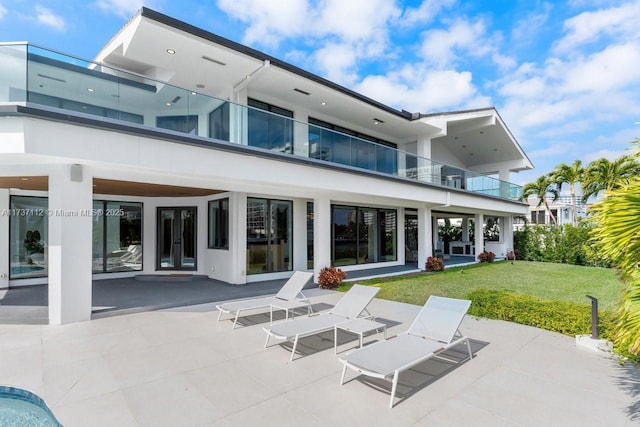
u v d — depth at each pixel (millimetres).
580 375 4629
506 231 23375
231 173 8148
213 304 8961
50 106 5934
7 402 3373
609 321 5793
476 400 3973
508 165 24906
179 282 12172
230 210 11742
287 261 13312
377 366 4016
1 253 10492
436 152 22516
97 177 7379
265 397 4027
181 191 11500
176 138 7207
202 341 5984
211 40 9539
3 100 5664
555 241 20953
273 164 8992
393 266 17422
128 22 9312
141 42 9406
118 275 12875
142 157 6832
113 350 5496
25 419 3305
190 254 13430
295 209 13492
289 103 13766
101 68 6586
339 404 3879
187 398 3990
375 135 18016
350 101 13680
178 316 7691
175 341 5973
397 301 9477
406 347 4691
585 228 19484
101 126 6277
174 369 4793
